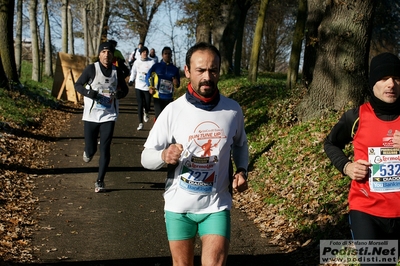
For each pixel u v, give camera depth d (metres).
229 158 4.04
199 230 4.00
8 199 7.74
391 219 3.77
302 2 15.35
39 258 5.69
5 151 10.60
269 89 16.80
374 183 3.79
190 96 3.99
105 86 8.42
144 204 7.96
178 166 3.99
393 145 3.78
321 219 6.48
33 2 25.20
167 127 4.00
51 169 10.12
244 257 5.90
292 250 6.07
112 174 9.87
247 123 13.23
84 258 5.76
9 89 17.48
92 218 7.20
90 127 8.55
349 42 10.01
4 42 18.73
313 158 8.49
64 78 21.98
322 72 10.31
